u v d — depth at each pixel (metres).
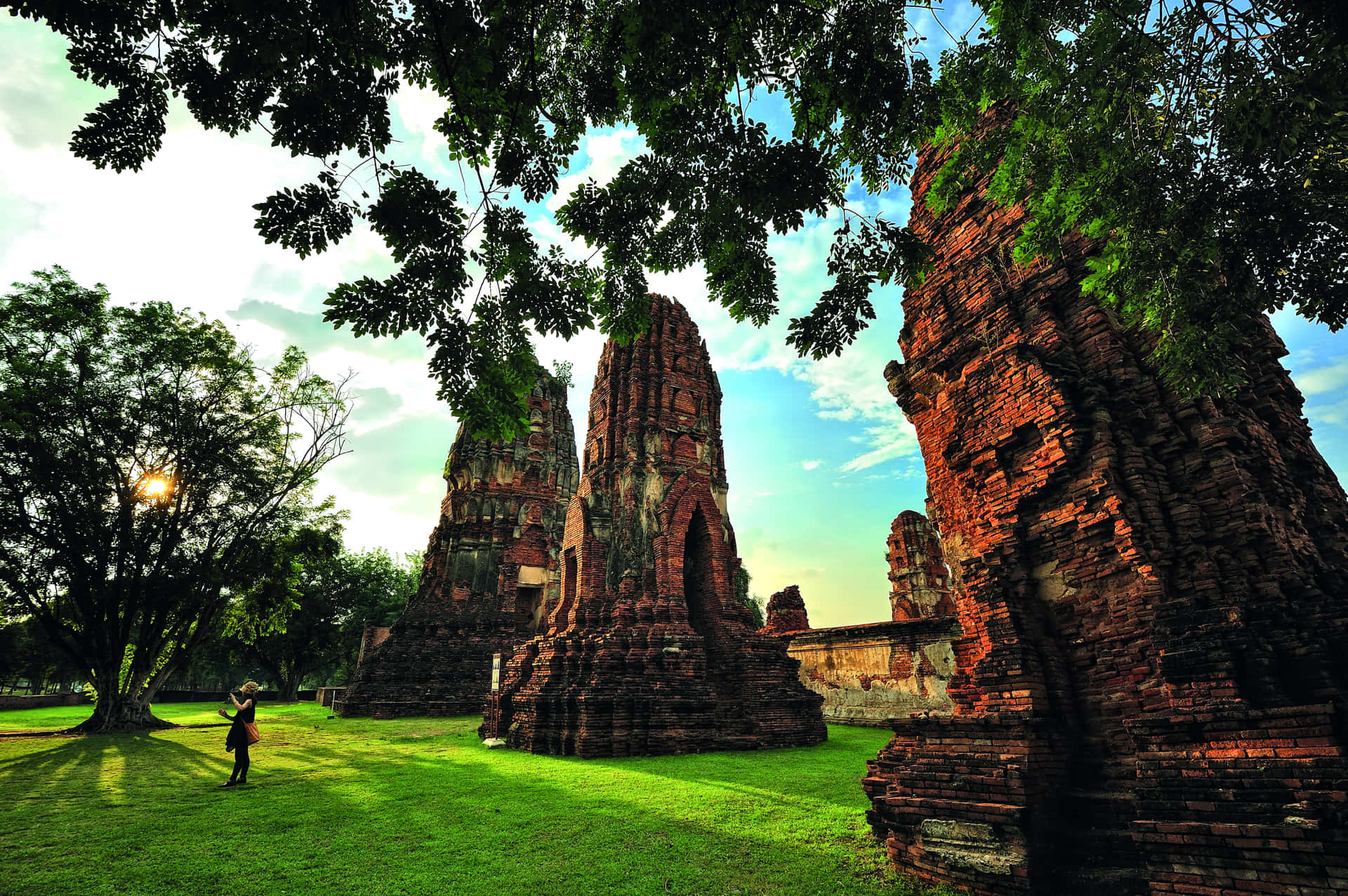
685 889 6.54
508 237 7.27
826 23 6.43
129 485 24.31
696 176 7.07
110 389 23.89
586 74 7.30
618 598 19.27
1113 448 7.14
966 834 6.46
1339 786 4.65
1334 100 5.66
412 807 10.34
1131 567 6.74
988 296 9.20
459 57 6.20
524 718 18.28
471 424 7.84
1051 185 7.88
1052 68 7.30
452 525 36.03
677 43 6.14
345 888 6.68
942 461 10.26
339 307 6.77
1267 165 6.79
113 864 7.53
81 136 5.80
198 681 76.25
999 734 6.91
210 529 25.89
